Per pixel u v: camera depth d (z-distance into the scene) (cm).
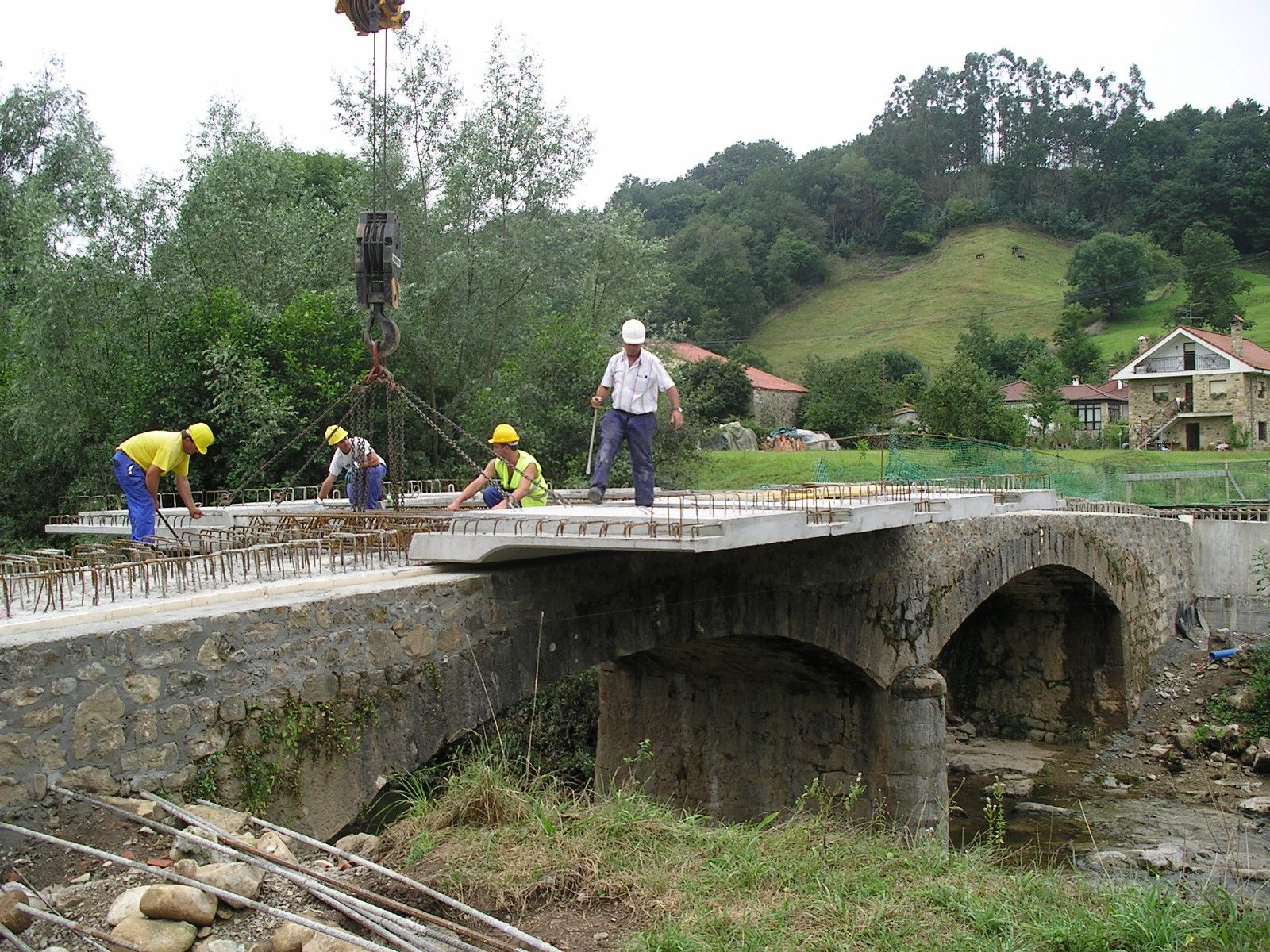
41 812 527
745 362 6938
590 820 662
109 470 2044
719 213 10006
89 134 2841
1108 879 719
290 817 632
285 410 1820
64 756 537
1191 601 2555
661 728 1561
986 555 1620
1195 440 5206
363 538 891
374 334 2066
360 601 686
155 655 575
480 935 518
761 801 1471
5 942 462
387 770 696
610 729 1611
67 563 754
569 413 2172
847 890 624
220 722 602
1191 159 9869
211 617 601
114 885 509
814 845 689
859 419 5091
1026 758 2069
